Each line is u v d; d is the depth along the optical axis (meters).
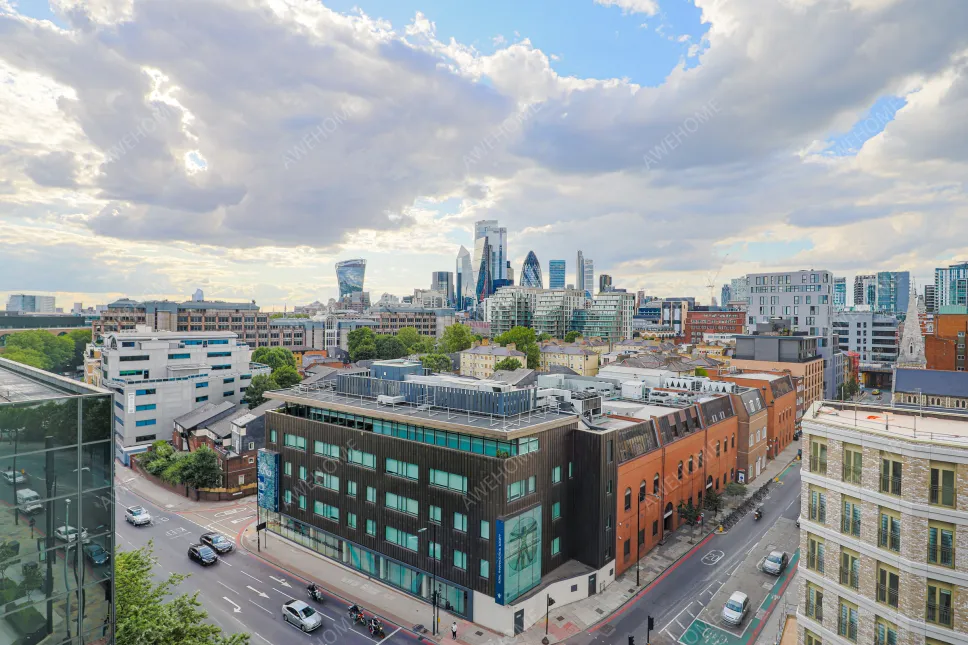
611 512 51.22
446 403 52.75
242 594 49.31
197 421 92.06
